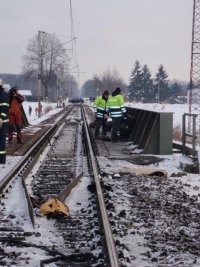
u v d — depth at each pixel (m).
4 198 9.36
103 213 7.28
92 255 5.96
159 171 13.20
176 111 52.06
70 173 12.57
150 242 6.77
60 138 23.30
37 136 23.33
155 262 5.93
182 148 16.17
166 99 161.75
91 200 9.05
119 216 8.11
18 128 19.66
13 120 19.62
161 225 7.75
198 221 8.12
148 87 168.62
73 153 17.17
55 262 5.82
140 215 8.33
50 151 17.77
